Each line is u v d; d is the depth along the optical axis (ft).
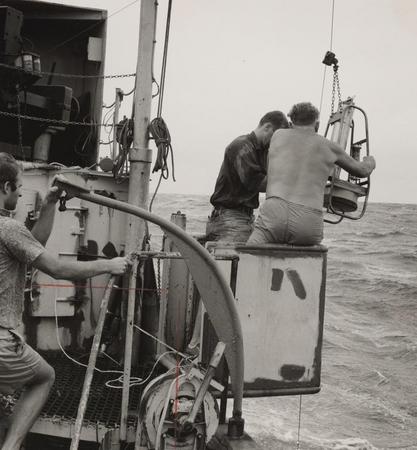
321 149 12.88
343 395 45.50
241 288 12.25
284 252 12.49
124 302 16.79
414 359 56.24
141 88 16.63
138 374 16.38
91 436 12.94
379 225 207.41
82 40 21.68
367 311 79.56
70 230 17.28
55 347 17.54
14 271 9.21
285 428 38.01
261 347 12.45
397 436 38.19
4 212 9.44
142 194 16.75
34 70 17.20
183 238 9.84
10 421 10.22
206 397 10.57
